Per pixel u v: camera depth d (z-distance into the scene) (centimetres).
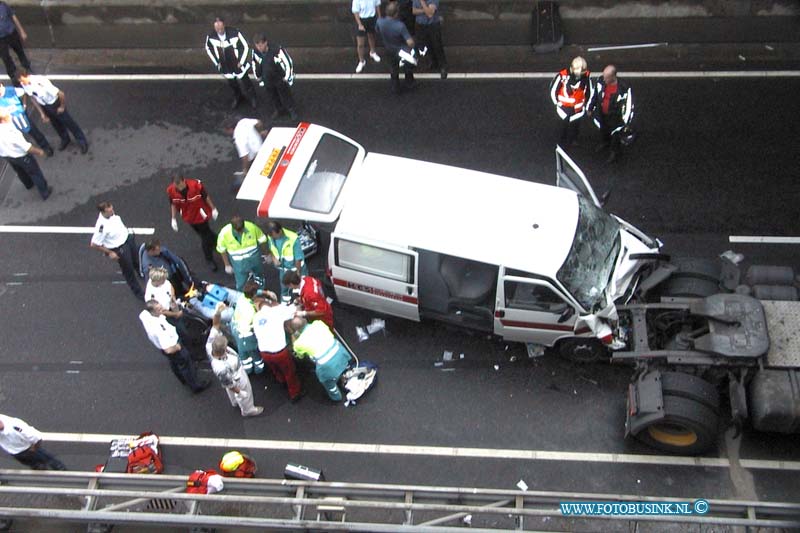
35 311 1135
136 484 804
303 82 1389
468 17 1420
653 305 958
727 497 910
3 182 1289
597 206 1028
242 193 1038
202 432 1008
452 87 1354
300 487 782
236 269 1061
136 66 1449
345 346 1021
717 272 984
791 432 894
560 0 1394
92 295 1146
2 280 1170
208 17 1474
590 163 1224
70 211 1245
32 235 1220
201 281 1109
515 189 1007
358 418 1004
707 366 905
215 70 1430
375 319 1091
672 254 1116
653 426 916
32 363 1084
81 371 1072
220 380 923
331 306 1110
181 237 1202
